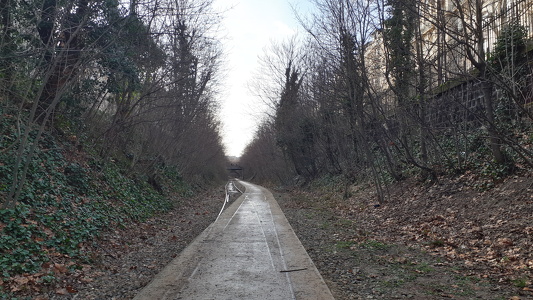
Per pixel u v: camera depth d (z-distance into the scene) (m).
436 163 14.62
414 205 13.00
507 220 8.69
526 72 12.02
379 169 18.67
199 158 31.77
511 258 6.71
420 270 6.63
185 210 18.34
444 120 15.06
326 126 22.27
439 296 5.30
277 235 10.69
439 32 11.47
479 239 8.24
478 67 8.45
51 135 12.19
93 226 9.30
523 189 9.66
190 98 18.28
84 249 7.97
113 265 7.63
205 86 19.61
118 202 12.79
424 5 9.56
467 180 12.30
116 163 16.47
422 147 14.75
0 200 7.82
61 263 6.91
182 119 18.98
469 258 7.20
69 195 10.24
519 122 12.18
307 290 5.73
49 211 8.73
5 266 5.84
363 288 5.79
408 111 12.95
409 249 8.40
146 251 9.01
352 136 21.59
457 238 8.67
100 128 16.22
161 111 17.53
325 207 18.45
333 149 26.31
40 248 6.98
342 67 15.15
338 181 25.83
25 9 9.21
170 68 14.60
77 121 14.59
